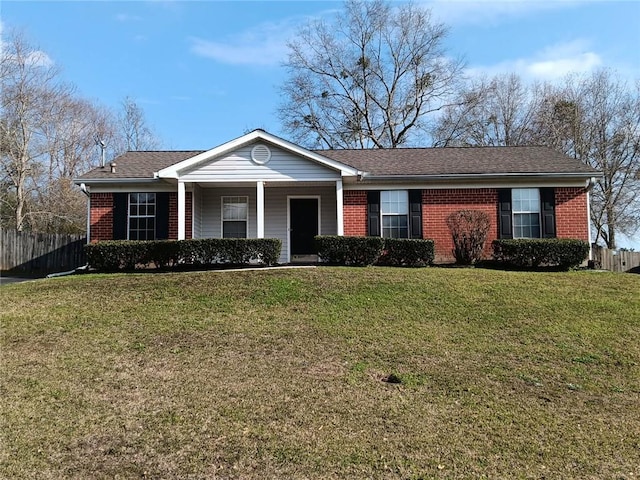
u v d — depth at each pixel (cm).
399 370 695
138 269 1445
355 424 532
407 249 1448
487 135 3434
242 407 570
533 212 1612
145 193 1656
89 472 434
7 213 2992
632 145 2903
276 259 1430
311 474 434
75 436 499
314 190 1722
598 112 3003
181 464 448
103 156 2045
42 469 438
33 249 2084
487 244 1585
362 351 768
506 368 714
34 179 3089
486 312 970
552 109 3158
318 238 1437
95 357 738
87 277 1279
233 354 751
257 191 1575
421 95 3447
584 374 700
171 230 1638
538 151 1842
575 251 1424
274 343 799
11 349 774
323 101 3538
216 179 1527
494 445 492
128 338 823
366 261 1421
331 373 680
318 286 1120
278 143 1522
